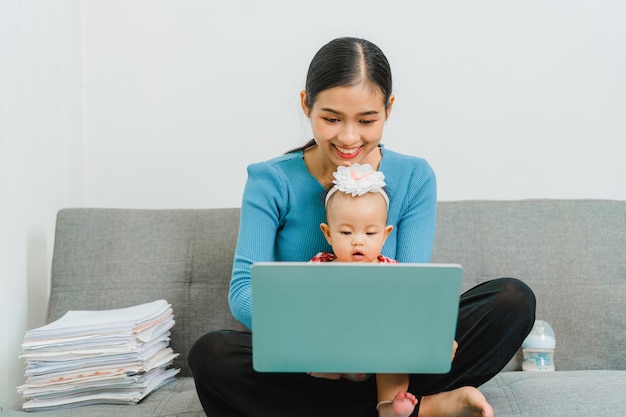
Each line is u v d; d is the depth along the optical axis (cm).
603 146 240
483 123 241
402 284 112
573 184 240
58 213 207
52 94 224
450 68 240
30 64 211
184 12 243
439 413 134
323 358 117
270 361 117
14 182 201
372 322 114
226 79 243
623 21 240
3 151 196
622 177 239
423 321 114
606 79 240
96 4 244
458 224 204
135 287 200
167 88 244
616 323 193
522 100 240
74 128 238
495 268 200
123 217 208
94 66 244
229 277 202
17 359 201
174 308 199
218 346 137
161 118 244
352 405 139
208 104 243
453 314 114
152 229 206
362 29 241
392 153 166
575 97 240
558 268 198
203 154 244
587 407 142
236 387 137
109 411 159
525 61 240
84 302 198
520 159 240
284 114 243
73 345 168
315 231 157
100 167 245
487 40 240
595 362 191
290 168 160
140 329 172
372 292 112
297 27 242
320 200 157
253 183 158
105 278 200
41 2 218
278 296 113
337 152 148
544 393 148
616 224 203
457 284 112
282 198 157
